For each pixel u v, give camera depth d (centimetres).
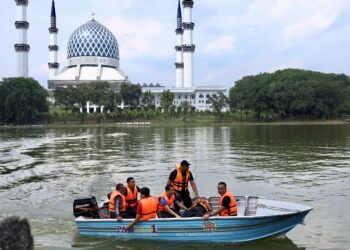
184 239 1349
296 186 2177
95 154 3875
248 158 3403
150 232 1367
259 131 7488
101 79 16738
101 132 7788
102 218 1495
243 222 1302
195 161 3269
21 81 11488
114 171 2800
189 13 15200
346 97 12669
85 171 2822
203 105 17200
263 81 12406
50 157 3678
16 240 280
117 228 1395
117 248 1308
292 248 1262
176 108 14375
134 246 1327
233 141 5212
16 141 5638
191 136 6328
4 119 11831
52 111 12750
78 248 1304
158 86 19175
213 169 2823
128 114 12612
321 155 3528
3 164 3244
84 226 1425
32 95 11400
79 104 12888
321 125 9975
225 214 1388
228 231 1316
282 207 1456
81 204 1491
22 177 2619
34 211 1741
